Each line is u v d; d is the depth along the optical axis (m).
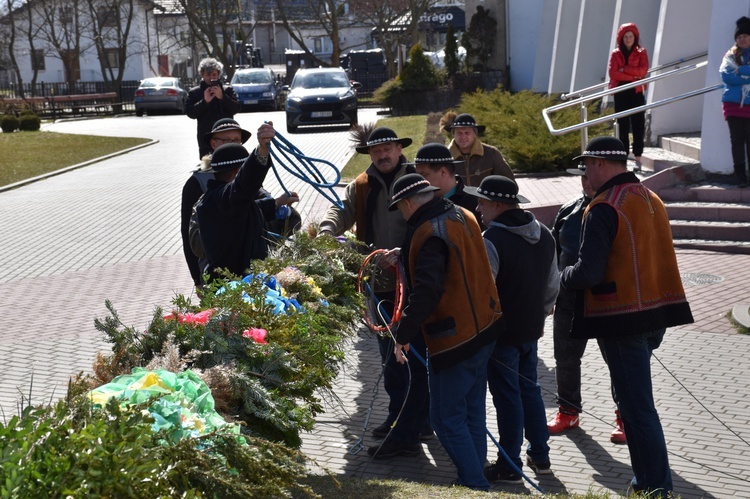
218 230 5.51
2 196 18.17
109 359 3.70
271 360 3.91
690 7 15.64
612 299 4.88
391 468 5.51
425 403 5.73
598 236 4.84
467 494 4.00
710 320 8.25
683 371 6.98
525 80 32.38
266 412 3.58
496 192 5.20
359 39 72.56
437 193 5.41
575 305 5.07
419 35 58.59
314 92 27.75
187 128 32.25
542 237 5.34
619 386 4.98
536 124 16.28
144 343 3.89
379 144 5.93
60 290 10.20
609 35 23.25
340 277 5.34
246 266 5.59
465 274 4.68
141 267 11.30
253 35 76.88
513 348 5.33
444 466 5.56
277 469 3.13
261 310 4.25
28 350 7.86
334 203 6.15
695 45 15.75
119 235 13.48
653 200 4.98
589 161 5.00
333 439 5.88
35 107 46.12
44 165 22.77
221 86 10.14
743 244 10.82
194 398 3.31
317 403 4.08
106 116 46.12
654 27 20.31
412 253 4.67
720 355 7.31
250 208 5.64
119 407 2.90
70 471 2.54
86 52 64.44
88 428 2.68
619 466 5.52
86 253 12.28
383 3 50.69
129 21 55.59
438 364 4.71
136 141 27.89
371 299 5.68
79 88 57.66
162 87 43.06
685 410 6.23
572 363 6.00
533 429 5.43
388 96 32.59
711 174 12.27
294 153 6.04
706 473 5.31
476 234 4.79
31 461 2.53
